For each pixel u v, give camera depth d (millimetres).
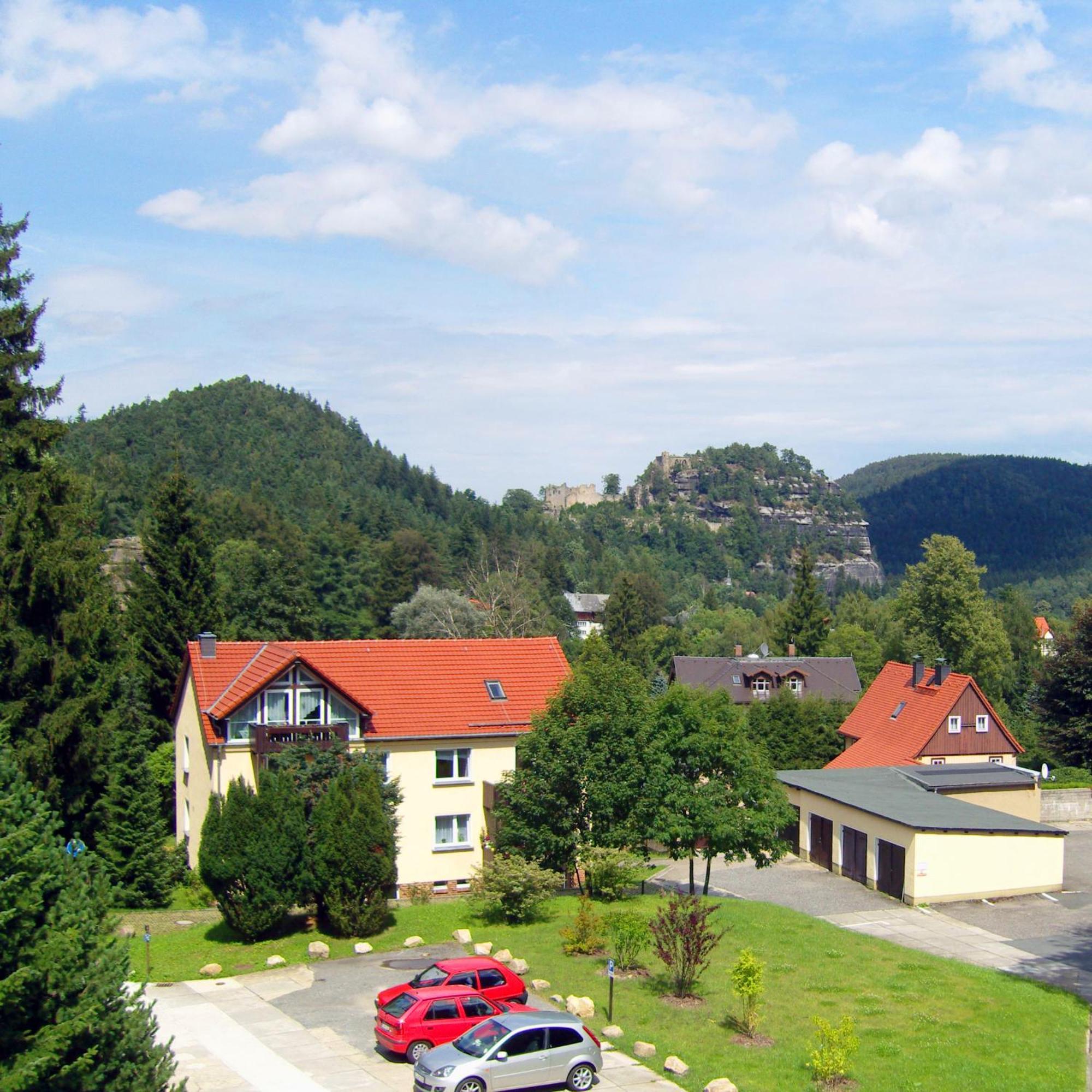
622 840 36031
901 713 63750
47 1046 14977
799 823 49031
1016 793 49906
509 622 105000
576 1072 20812
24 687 38656
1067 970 31500
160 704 60938
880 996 26969
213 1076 21406
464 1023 22688
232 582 90312
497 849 37625
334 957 30266
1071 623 64250
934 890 39750
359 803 32219
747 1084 21266
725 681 100500
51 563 39062
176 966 29328
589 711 37438
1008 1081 21734
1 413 46969
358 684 42438
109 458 177375
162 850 40719
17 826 16547
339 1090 20719
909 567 90000
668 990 26828
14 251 49094
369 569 139375
